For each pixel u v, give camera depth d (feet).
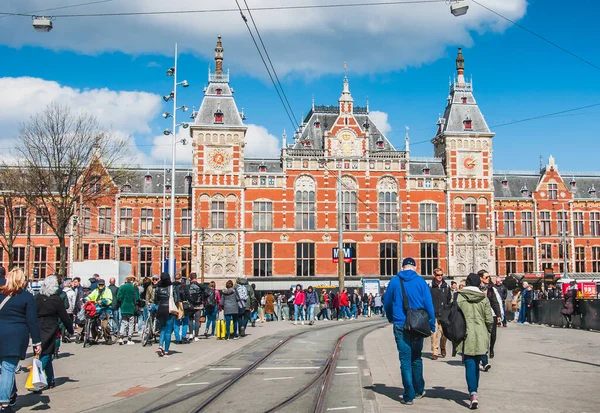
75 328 94.22
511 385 51.39
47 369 52.85
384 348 82.48
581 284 172.55
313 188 239.71
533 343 84.53
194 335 94.79
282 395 49.16
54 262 240.12
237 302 94.99
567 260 268.41
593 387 50.34
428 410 41.68
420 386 45.91
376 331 114.42
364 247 239.50
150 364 67.31
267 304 156.56
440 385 51.85
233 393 50.31
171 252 129.90
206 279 228.43
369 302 192.24
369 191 241.96
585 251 270.26
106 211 241.35
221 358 72.95
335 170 240.53
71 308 87.51
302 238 236.22
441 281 70.54
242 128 233.96
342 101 243.81
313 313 134.82
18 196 188.65
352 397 47.32
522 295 128.77
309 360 71.05
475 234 245.45
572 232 270.05
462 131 249.14
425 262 242.78
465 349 42.47
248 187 235.20
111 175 182.50
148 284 86.43
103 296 86.07
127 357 73.05
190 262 241.76
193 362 69.00
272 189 236.63
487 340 42.86
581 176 282.97
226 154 234.17
